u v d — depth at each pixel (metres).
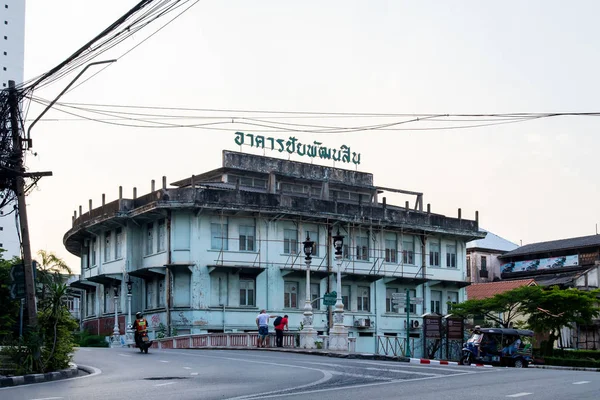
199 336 43.06
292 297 56.88
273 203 55.34
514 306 59.09
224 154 58.81
